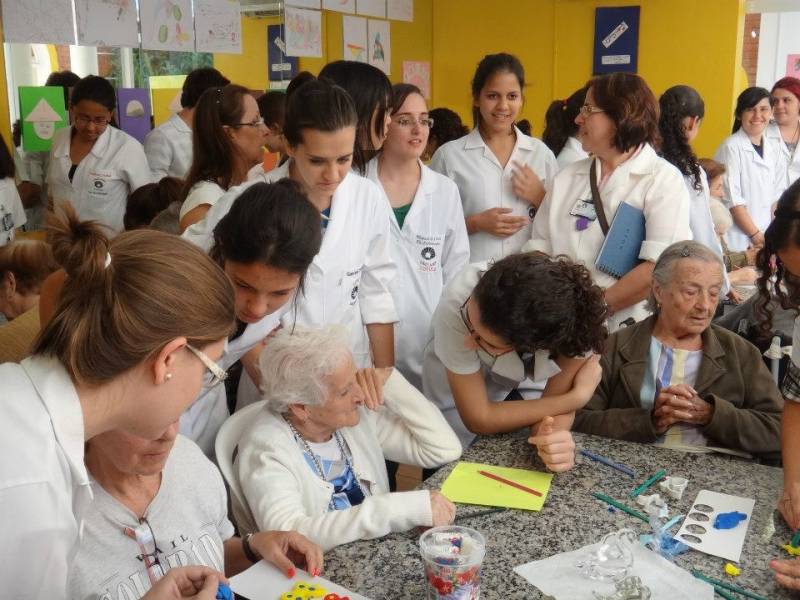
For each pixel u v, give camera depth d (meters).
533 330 1.52
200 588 1.11
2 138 2.96
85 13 3.38
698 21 6.12
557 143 3.93
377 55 5.86
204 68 3.87
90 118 3.20
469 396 1.93
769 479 1.72
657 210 2.51
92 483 1.26
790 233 1.48
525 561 1.40
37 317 1.98
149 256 0.92
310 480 1.67
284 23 4.70
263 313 1.60
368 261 2.29
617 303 2.51
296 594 1.32
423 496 1.54
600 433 2.01
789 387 1.71
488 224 3.04
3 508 0.85
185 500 1.35
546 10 6.51
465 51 6.78
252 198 1.53
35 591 0.89
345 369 1.66
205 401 1.85
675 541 1.46
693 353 2.08
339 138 1.89
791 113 5.11
